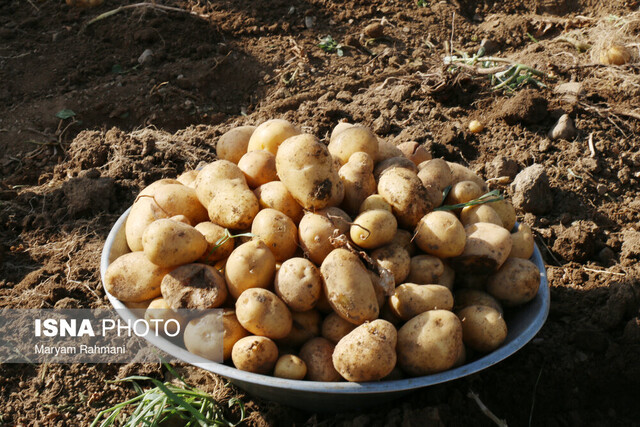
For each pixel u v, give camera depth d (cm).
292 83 185
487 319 107
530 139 165
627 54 191
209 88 187
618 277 136
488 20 222
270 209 110
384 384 98
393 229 108
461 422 115
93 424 114
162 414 117
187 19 205
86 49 199
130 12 210
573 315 130
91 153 163
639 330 123
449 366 103
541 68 190
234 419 117
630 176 158
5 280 141
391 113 172
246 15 209
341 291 102
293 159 109
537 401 121
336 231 107
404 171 114
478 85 180
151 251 105
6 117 178
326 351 104
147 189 121
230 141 130
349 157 122
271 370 104
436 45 207
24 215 154
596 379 122
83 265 142
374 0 221
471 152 165
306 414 117
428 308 105
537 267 116
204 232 111
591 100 175
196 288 105
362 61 196
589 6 226
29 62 194
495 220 118
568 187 155
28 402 122
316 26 209
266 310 102
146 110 178
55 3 218
